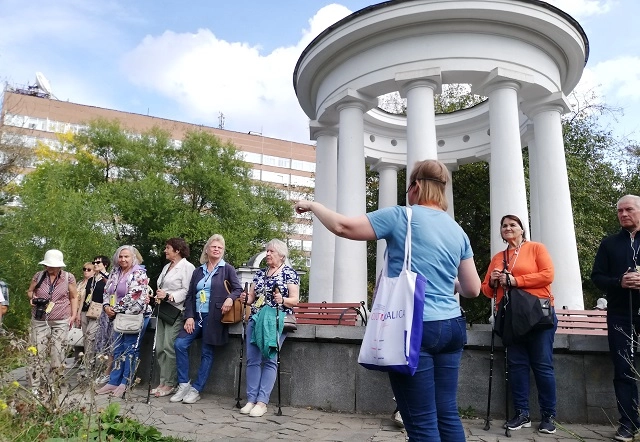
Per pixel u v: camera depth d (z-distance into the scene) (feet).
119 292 22.29
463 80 32.65
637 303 14.87
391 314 8.38
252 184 123.75
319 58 35.53
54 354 16.99
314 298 38.60
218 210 109.09
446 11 30.50
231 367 22.17
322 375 20.34
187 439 14.83
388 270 8.96
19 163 76.48
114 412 14.24
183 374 21.03
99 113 182.80
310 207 9.10
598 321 20.98
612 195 56.75
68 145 112.57
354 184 33.91
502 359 18.65
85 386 14.51
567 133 60.29
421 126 30.94
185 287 22.47
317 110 39.06
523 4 30.37
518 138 30.99
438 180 9.70
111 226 87.10
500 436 15.70
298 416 18.63
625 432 14.97
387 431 16.42
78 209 70.90
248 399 19.11
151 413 18.26
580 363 18.17
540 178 34.04
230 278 21.66
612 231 55.93
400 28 31.96
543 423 16.12
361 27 32.14
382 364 8.18
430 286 8.71
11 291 61.67
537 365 16.30
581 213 53.31
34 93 177.78
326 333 20.25
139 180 103.40
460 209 61.57
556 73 34.35
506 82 31.40
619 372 15.14
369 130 46.57
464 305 56.95
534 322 15.78
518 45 31.96
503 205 30.01
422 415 8.30
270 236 115.24
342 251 33.60
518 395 16.55
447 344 8.63
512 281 16.38
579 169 55.26
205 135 115.75
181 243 23.08
